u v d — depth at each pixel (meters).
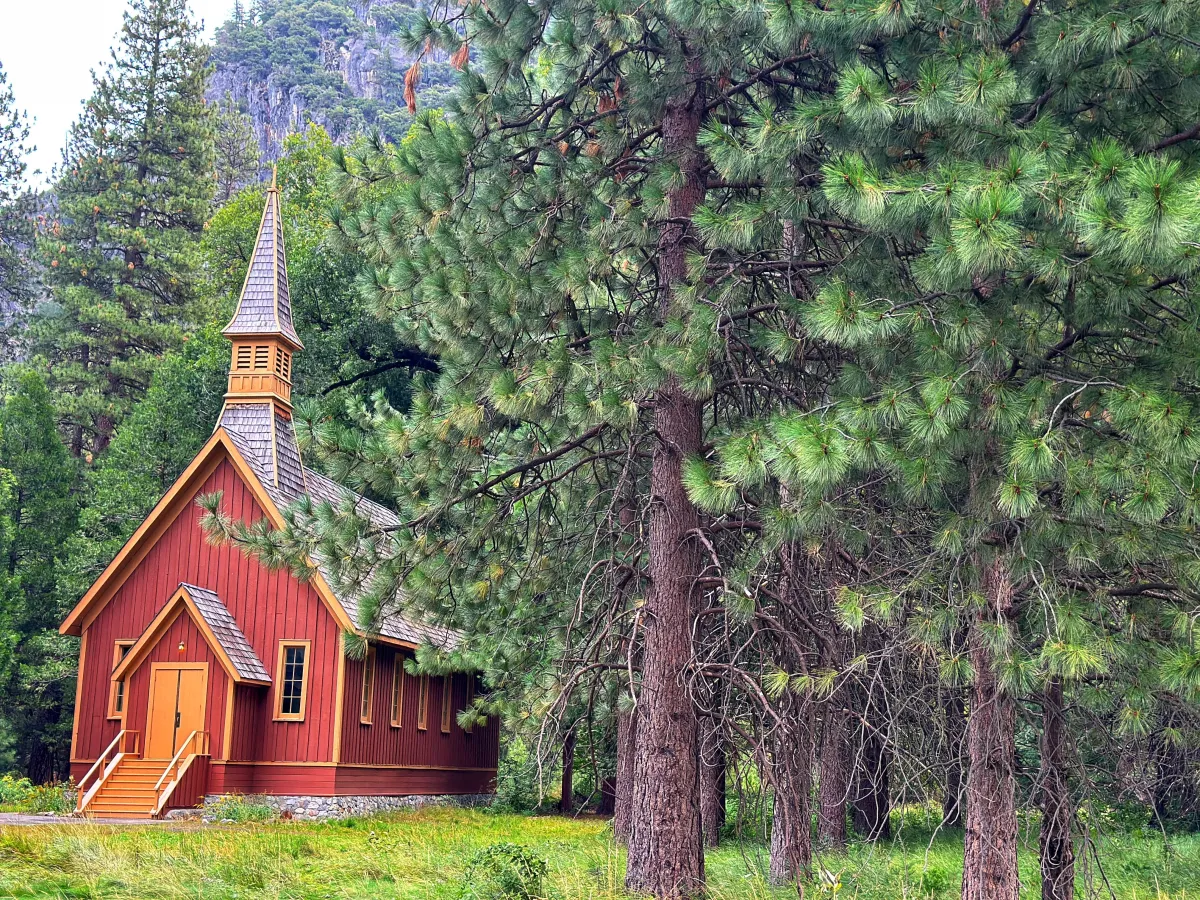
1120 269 7.95
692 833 10.71
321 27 196.50
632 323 11.88
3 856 14.24
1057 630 7.66
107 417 55.28
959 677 8.79
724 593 10.12
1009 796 9.02
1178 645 8.02
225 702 24.16
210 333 44.09
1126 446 7.96
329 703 24.86
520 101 12.08
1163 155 8.54
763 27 9.45
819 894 10.41
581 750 22.92
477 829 22.33
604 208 11.07
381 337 39.41
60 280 61.06
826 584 10.98
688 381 9.47
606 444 12.77
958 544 8.12
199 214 62.41
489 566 12.37
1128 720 8.05
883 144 8.80
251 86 182.25
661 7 10.30
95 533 39.53
